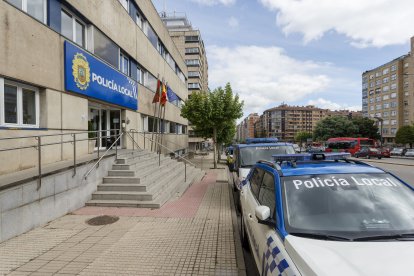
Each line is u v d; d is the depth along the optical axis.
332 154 4.18
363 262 2.12
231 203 8.67
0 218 5.08
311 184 3.23
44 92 7.97
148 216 7.03
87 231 5.82
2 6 6.43
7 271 4.07
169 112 25.03
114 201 8.01
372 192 3.13
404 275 1.95
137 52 16.05
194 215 7.17
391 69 86.50
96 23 11.02
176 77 29.23
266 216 2.99
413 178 16.06
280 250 2.54
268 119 185.12
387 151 39.94
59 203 6.79
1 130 6.54
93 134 11.87
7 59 6.59
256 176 4.69
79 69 9.55
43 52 7.85
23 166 7.13
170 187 10.32
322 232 2.66
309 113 182.62
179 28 81.00
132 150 12.74
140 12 16.94
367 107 98.81
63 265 4.26
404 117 82.75
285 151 8.80
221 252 4.74
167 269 4.14
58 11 8.66
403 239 2.52
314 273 2.01
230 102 23.55
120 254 4.66
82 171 7.80
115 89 12.62
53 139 8.30
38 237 5.43
